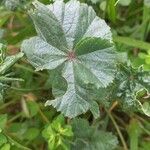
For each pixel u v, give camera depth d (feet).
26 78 0.74
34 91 0.73
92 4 0.72
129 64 0.60
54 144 0.64
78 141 0.67
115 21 0.76
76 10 0.54
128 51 0.76
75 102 0.52
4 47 0.56
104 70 0.52
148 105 0.60
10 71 0.56
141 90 0.58
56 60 0.52
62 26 0.53
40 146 0.74
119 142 0.78
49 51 0.53
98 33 0.54
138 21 0.83
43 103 0.71
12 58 0.54
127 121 0.80
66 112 0.52
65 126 0.64
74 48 0.52
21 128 0.72
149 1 0.69
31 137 0.70
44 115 0.72
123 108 0.61
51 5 0.53
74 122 0.66
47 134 0.63
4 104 0.76
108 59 0.52
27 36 0.73
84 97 0.53
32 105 0.72
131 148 0.73
